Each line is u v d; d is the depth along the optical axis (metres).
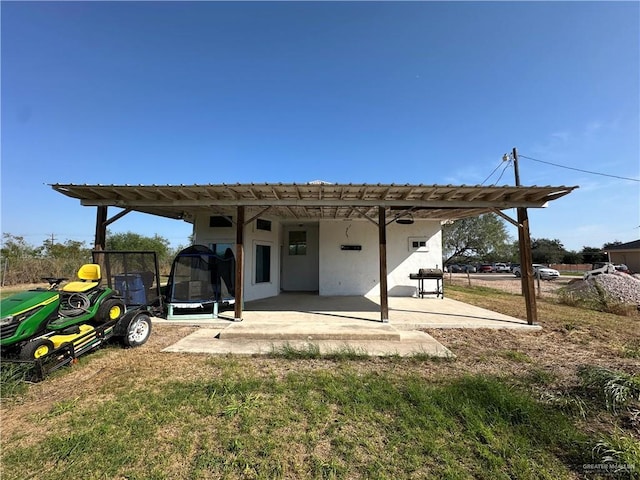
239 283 7.34
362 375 4.23
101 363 4.68
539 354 5.25
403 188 6.46
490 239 24.88
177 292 7.79
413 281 11.98
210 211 9.88
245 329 6.29
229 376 4.15
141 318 5.72
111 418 3.04
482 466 2.39
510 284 20.81
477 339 6.23
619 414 3.12
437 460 2.46
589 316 8.84
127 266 6.39
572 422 3.00
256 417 3.07
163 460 2.44
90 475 2.28
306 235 13.32
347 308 9.02
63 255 24.12
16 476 2.27
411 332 6.57
